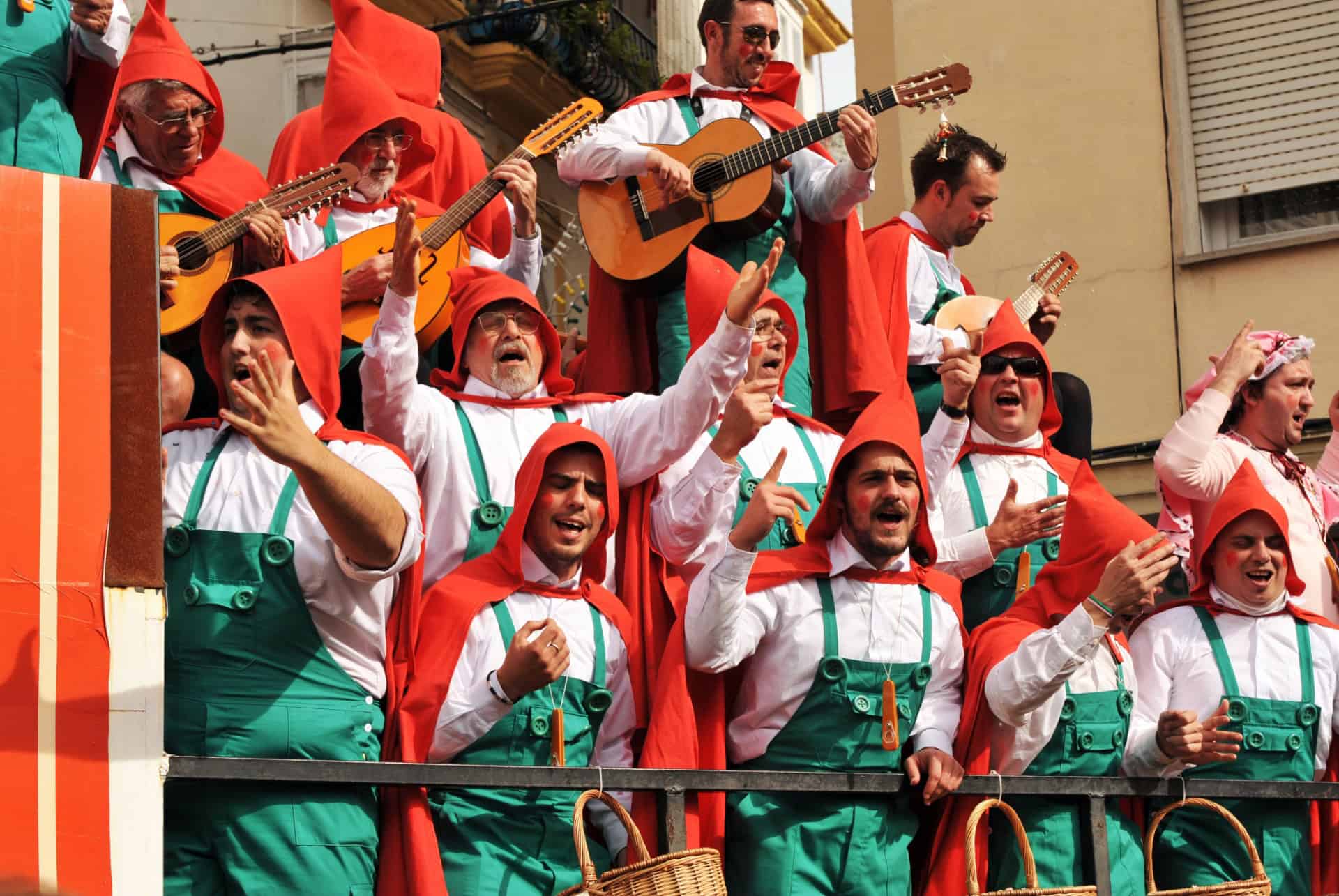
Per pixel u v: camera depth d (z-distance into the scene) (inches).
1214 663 354.3
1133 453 605.6
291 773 256.2
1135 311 617.6
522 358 337.1
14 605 241.8
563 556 300.8
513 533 299.9
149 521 252.2
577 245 839.1
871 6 675.4
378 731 283.7
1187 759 332.2
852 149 391.5
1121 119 628.7
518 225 391.9
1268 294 604.7
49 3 336.5
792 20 1051.9
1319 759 359.3
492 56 793.6
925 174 437.1
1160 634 359.6
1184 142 621.9
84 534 247.9
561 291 795.4
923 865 324.5
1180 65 626.5
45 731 239.8
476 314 339.6
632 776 281.4
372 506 267.0
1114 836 331.0
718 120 392.8
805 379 396.2
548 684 286.8
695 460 342.6
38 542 245.1
